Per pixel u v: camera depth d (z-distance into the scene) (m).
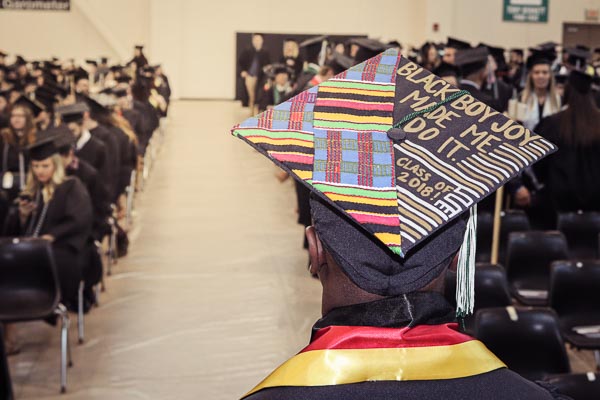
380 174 1.17
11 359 5.53
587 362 5.40
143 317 6.39
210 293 6.99
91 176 6.65
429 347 1.13
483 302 4.75
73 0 24.02
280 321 6.30
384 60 1.35
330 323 1.16
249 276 7.49
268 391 1.12
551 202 6.36
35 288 5.13
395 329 1.13
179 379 5.21
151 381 5.17
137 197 10.98
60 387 5.07
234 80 24.30
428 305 1.15
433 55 14.36
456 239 1.18
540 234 5.62
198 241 8.76
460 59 7.34
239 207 10.51
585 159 6.21
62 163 5.94
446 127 1.23
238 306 6.65
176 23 23.69
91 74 18.17
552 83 7.07
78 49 24.20
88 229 5.90
